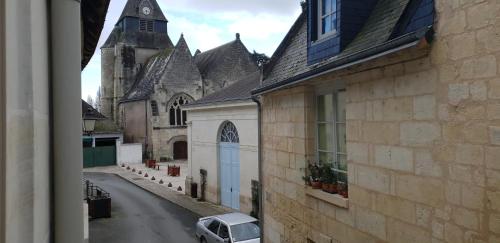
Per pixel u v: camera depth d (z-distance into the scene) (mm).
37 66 2744
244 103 17844
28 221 2381
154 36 52969
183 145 43781
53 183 3572
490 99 3639
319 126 7410
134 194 24781
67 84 3584
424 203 4535
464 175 3945
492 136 3623
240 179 18828
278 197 8750
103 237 15727
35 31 2648
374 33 5770
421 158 4559
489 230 3668
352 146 6016
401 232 4949
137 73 51250
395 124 5004
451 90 4082
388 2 6125
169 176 32219
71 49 3600
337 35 6566
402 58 4699
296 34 9797
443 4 4164
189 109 23328
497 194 3582
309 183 7293
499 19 3541
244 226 12289
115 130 41062
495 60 3584
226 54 46969
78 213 3652
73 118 3617
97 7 5301
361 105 5750
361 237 5816
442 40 4176
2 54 1831
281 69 9289
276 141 8812
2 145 1840
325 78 6445
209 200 21891
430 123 4406
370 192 5570
